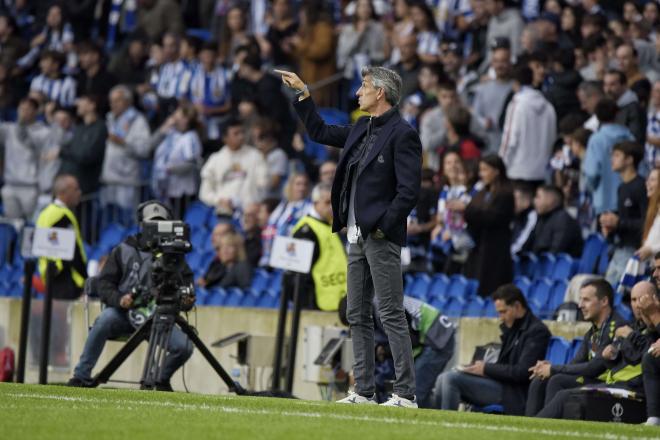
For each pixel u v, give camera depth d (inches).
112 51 3179.1
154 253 1504.7
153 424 1014.4
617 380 1402.6
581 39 2390.5
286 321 1868.8
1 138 2699.3
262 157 2379.4
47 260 1828.2
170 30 2979.8
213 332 1989.4
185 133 2492.6
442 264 2022.6
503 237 1854.1
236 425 1018.1
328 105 2741.1
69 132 2652.6
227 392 1937.7
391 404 1249.4
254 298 2062.0
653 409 1315.2
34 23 3272.6
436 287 1955.0
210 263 2230.6
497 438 986.7
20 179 2669.8
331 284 1847.9
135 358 2023.9
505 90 2215.8
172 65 2719.0
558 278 1894.7
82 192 2502.5
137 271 1610.5
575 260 1911.9
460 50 2524.6
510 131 2032.5
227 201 2347.4
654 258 1486.2
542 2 2625.5
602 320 1466.5
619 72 2012.8
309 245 1675.7
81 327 2020.2
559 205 1930.4
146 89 2751.0
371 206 1245.7
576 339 1556.3
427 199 2059.5
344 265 1855.3
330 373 1673.2
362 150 1268.5
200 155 2495.1
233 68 2731.3
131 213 2559.1
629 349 1389.0
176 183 2482.8
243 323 1955.0
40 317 2033.7
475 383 1540.4
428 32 2559.1
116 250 1619.1
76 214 2502.5
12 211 2667.3
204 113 2662.4
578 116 2025.1
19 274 2485.2
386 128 1259.2
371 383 1275.8
